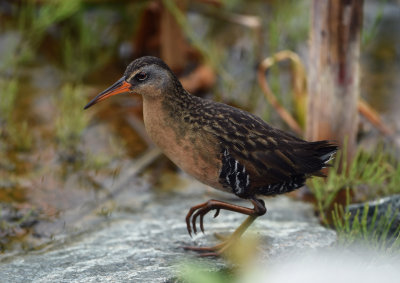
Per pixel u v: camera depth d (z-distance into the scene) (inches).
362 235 324.8
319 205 350.6
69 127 445.7
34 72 518.9
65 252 313.1
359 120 456.8
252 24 547.8
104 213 365.4
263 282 280.8
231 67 536.7
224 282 280.2
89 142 440.8
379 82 518.3
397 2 617.0
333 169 376.5
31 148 428.1
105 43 558.9
